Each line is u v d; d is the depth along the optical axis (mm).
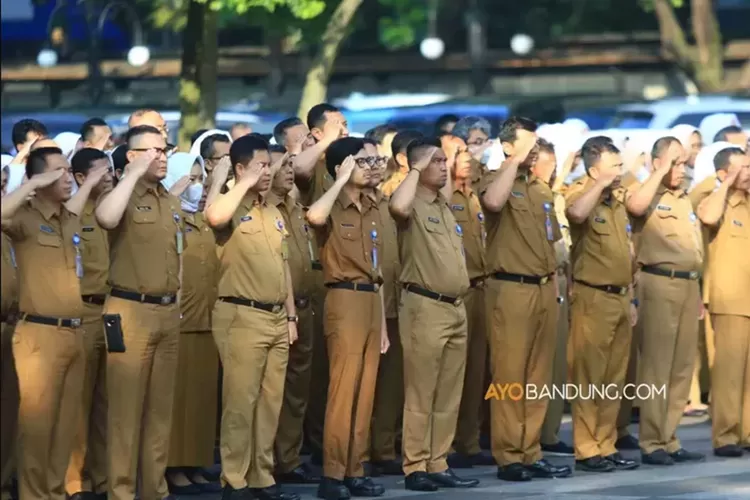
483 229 20234
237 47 54219
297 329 19141
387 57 55938
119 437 16938
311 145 19484
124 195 16438
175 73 52125
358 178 18156
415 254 18469
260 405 17547
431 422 18875
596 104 38438
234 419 17297
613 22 57031
